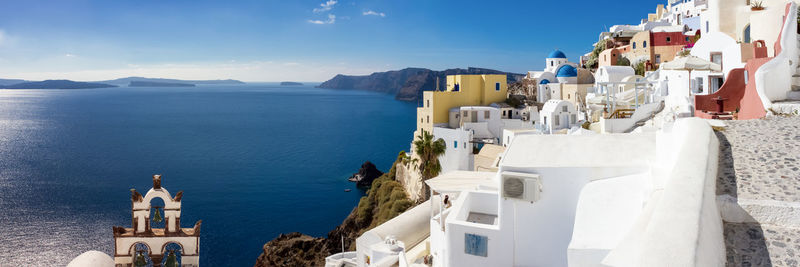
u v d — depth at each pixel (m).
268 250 70.69
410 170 71.50
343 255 40.41
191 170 164.25
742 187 8.22
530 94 97.00
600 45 107.00
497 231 15.35
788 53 22.50
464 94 80.50
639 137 14.88
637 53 84.12
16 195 126.50
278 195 124.31
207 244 87.44
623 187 12.71
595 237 11.01
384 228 34.81
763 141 10.36
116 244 15.56
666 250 5.43
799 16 28.16
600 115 46.09
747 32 36.88
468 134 63.69
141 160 186.50
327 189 128.75
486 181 21.62
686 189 7.09
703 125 10.88
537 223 14.76
